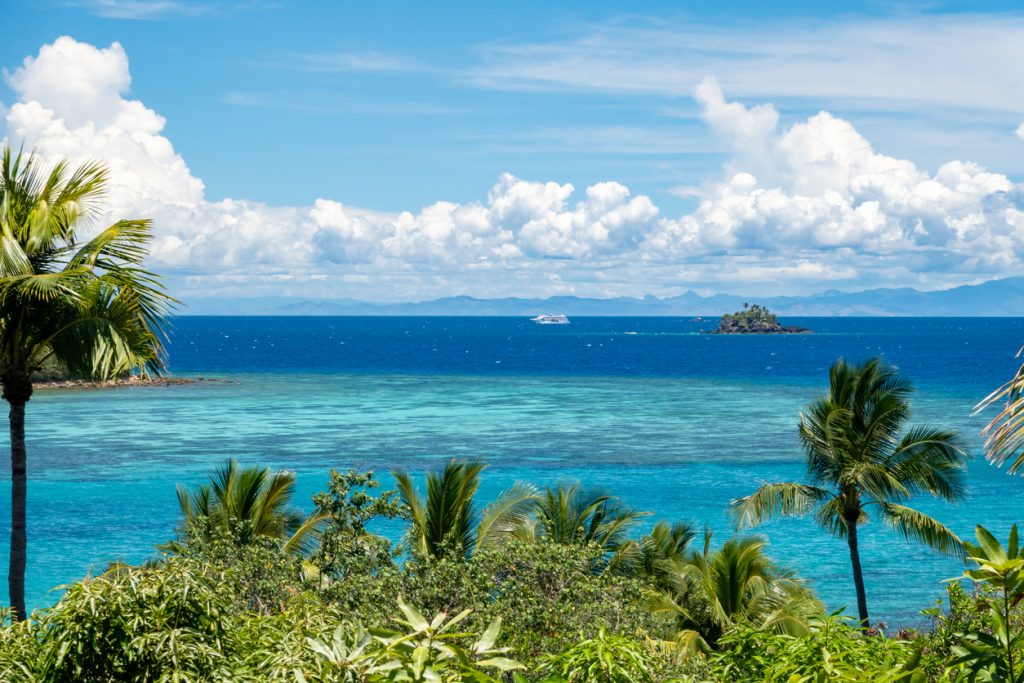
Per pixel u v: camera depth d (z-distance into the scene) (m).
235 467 24.77
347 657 4.14
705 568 22.11
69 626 4.73
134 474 49.28
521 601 11.94
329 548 16.91
